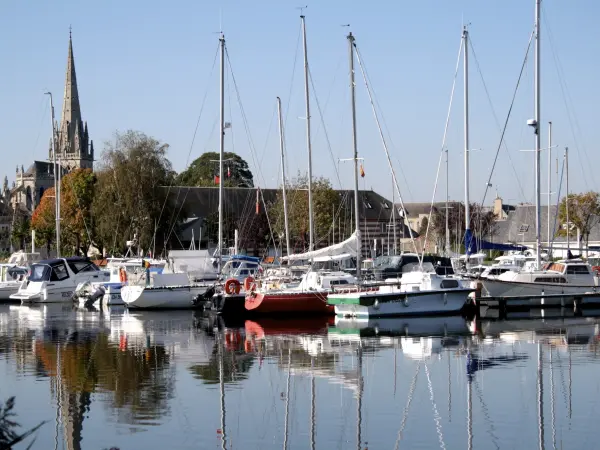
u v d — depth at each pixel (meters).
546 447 23.23
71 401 28.66
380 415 26.83
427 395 29.42
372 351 38.59
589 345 39.69
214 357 37.44
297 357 37.22
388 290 52.09
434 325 48.00
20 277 78.06
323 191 113.31
